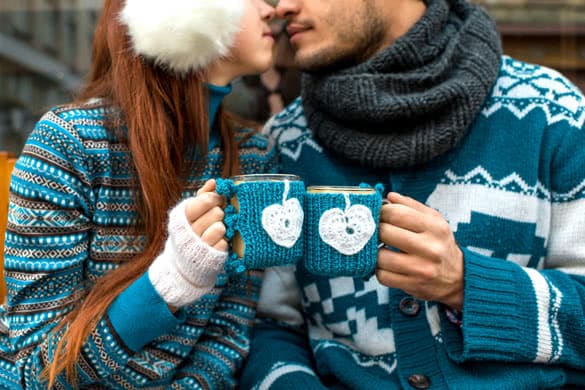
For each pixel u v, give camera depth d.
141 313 0.80
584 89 1.97
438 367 0.97
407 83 1.07
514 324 0.89
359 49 1.16
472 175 1.06
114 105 0.93
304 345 1.19
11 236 0.87
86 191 0.90
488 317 0.88
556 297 0.90
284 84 1.66
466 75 1.06
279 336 1.17
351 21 1.12
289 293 1.21
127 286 0.86
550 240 1.06
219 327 1.07
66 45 1.95
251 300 1.11
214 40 0.91
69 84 1.95
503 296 0.89
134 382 0.93
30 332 0.85
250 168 1.12
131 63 0.92
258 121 1.67
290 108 1.32
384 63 1.09
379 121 1.05
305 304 1.17
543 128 1.05
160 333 0.82
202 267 0.75
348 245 0.76
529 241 1.04
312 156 1.18
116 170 0.93
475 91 1.04
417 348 0.99
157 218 0.90
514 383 0.92
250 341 1.14
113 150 0.92
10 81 1.94
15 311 0.86
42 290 0.86
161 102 0.93
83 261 0.91
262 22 1.03
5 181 1.13
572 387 0.98
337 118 1.12
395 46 1.09
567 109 1.06
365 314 1.07
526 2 1.95
